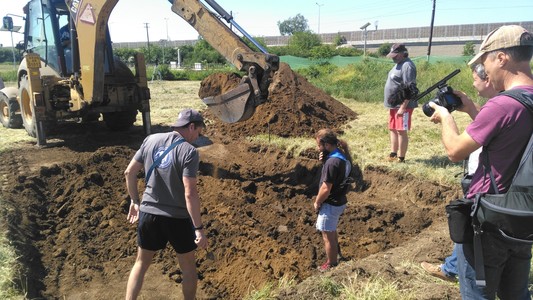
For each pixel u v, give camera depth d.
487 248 2.40
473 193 2.45
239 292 4.60
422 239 5.09
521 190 2.21
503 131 2.25
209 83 14.48
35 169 7.42
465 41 65.00
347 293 3.55
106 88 9.23
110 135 10.25
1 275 4.16
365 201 7.02
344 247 5.48
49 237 5.47
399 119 7.55
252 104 5.77
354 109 13.99
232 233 5.69
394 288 3.58
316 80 22.39
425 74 19.20
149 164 3.70
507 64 2.33
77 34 8.39
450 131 2.51
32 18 9.90
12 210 5.65
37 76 8.71
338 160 4.36
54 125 10.99
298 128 10.37
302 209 6.67
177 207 3.69
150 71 36.09
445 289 3.60
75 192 6.58
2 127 11.48
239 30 6.13
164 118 12.51
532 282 3.76
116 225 5.80
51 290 4.48
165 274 4.85
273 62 5.65
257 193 7.30
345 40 74.06
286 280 4.31
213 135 10.67
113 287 4.61
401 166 7.52
